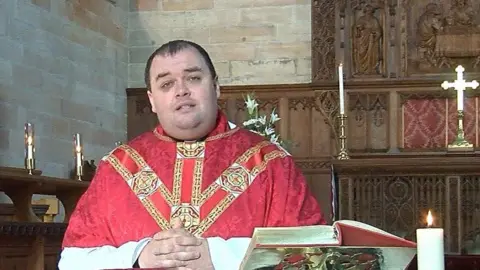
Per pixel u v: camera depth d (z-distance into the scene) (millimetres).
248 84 11539
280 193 3057
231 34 11695
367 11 11125
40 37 9398
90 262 2920
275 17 11602
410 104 10969
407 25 11062
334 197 7723
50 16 9641
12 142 8734
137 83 11883
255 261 2338
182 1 11859
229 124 3352
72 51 10195
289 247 2270
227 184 3109
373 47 11086
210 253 2803
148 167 3193
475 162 7504
